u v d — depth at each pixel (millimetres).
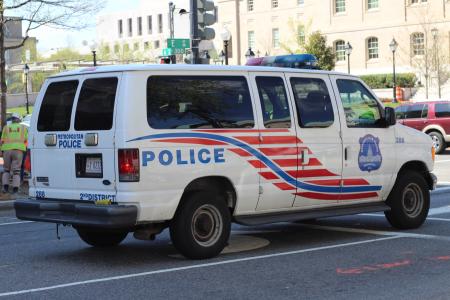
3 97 20703
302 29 69188
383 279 7133
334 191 9359
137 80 7773
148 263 8188
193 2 14773
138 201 7637
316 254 8570
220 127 8266
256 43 80625
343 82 9664
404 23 61812
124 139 7645
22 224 12328
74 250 9297
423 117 25641
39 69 81875
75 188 8242
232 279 7230
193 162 8008
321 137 9188
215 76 8344
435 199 14148
